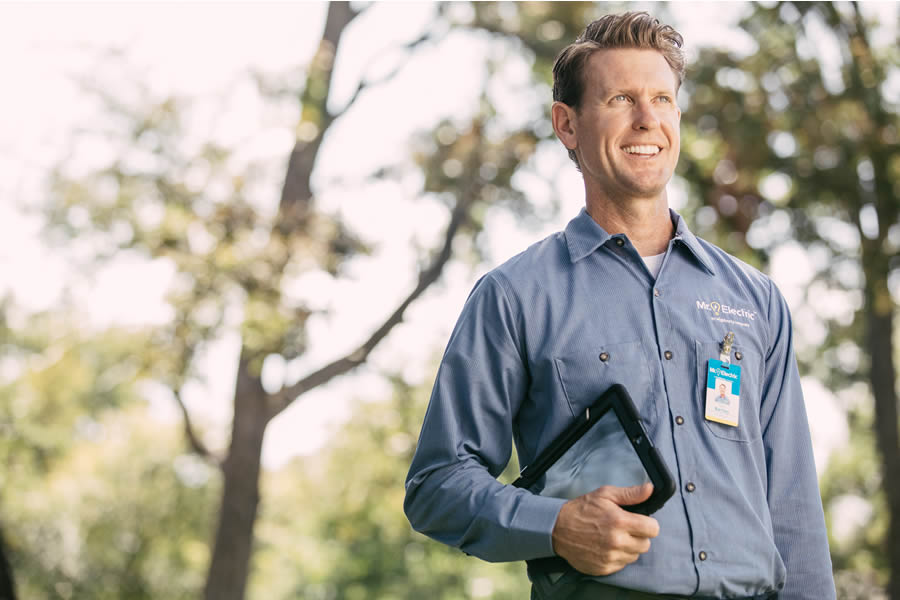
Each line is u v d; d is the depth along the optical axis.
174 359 12.61
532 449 2.39
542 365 2.34
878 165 11.72
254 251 11.96
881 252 11.86
